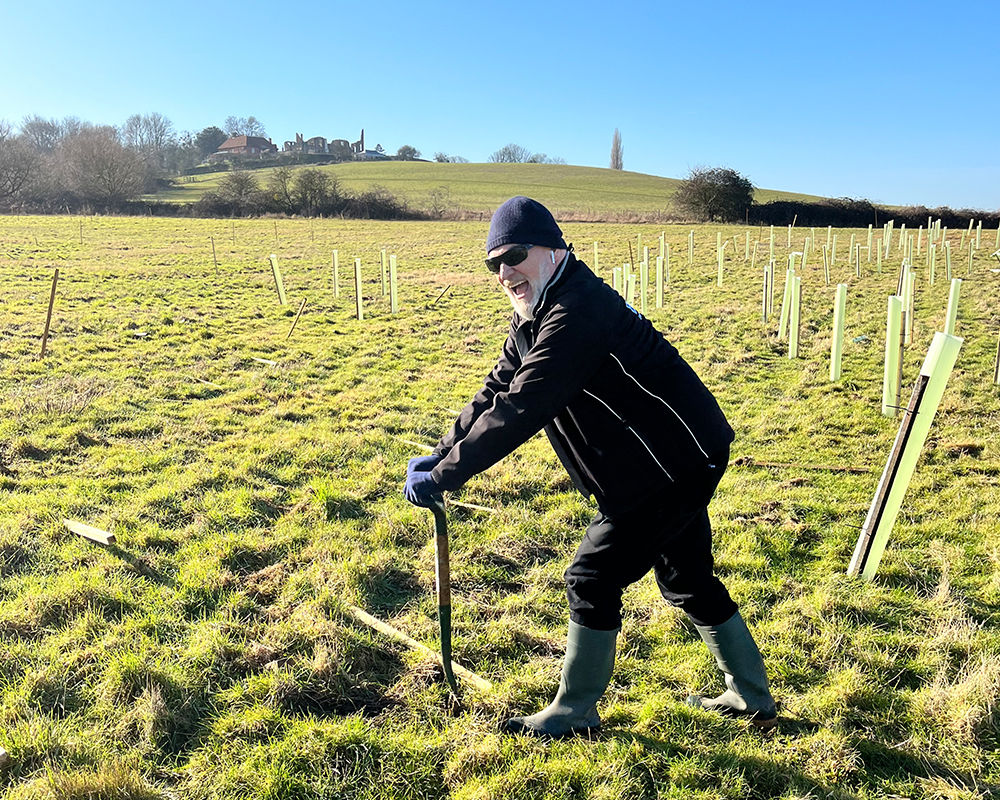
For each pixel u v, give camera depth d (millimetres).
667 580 2871
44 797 2482
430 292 17297
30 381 8227
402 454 6148
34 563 4129
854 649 3432
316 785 2623
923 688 3137
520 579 4191
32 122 91375
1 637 3416
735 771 2713
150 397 7793
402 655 3398
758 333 12047
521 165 96250
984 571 4199
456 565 4270
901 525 4766
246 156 114250
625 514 2609
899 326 7219
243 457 5938
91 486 5258
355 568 4109
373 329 12516
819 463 6148
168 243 29812
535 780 2652
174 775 2682
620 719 3000
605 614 2736
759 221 44938
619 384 2500
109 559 4152
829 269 20656
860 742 2854
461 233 36688
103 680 3098
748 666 2896
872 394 8297
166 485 5293
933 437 6664
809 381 8914
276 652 3365
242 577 4082
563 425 2666
